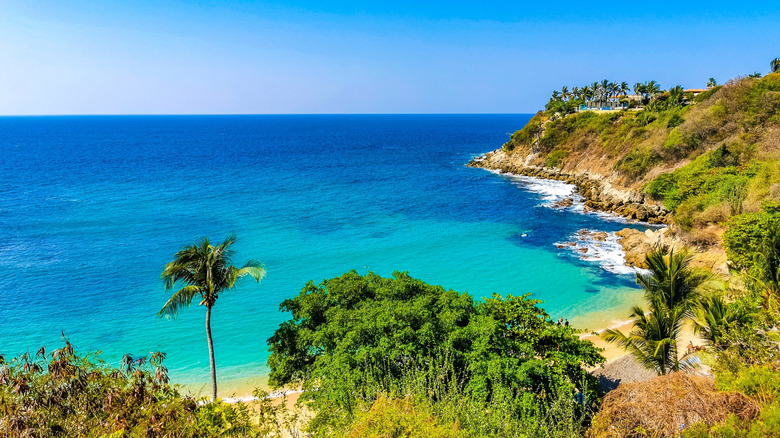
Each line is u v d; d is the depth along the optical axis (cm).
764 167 5156
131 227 6638
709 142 7069
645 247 5200
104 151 17638
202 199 8575
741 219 3784
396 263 5288
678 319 2341
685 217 5088
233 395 2989
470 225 6819
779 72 8438
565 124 11162
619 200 7506
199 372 3241
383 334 2170
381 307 2391
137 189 9506
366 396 1794
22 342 3541
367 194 9125
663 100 9844
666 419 1448
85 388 1414
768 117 6700
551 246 5800
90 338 3631
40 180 10519
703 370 2381
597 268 5041
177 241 6031
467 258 5431
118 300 4288
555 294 4438
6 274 4819
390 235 6347
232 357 3428
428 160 14750
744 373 1720
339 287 2705
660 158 7594
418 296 2553
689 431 1380
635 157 8038
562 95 14362
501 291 4528
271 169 12619
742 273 3070
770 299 2456
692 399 1470
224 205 8088
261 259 5388
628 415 1509
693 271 2459
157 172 11888
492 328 2181
